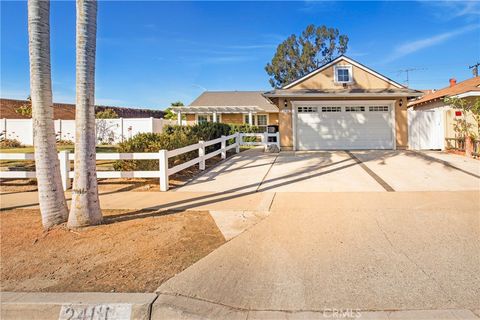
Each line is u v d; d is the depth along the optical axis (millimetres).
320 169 11547
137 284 3830
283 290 3674
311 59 37125
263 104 31875
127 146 10859
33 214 6660
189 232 5516
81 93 5578
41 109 5594
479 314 3191
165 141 11469
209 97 34031
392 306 3340
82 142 5656
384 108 17062
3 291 3719
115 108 30469
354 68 17891
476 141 13102
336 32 37281
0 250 4832
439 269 4055
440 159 12742
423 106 22406
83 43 5492
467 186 8586
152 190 9023
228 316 3268
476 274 3918
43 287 3799
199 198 7965
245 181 9992
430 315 3189
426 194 7816
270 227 5711
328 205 7020
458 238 5004
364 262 4289
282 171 11414
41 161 5621
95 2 5629
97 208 5867
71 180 9555
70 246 4953
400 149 16797
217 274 4051
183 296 3564
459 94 15914
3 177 9594
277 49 38656
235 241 5105
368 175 10336
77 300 3480
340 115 17156
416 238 5043
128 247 4902
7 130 22406
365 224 5734
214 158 14891
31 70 5496
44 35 5508
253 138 24016
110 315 3367
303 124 17281
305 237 5207
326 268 4156
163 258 4527
